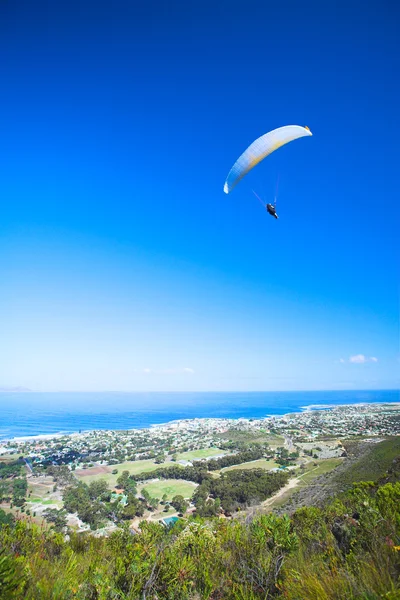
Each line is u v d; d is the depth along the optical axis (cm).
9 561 355
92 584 448
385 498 626
